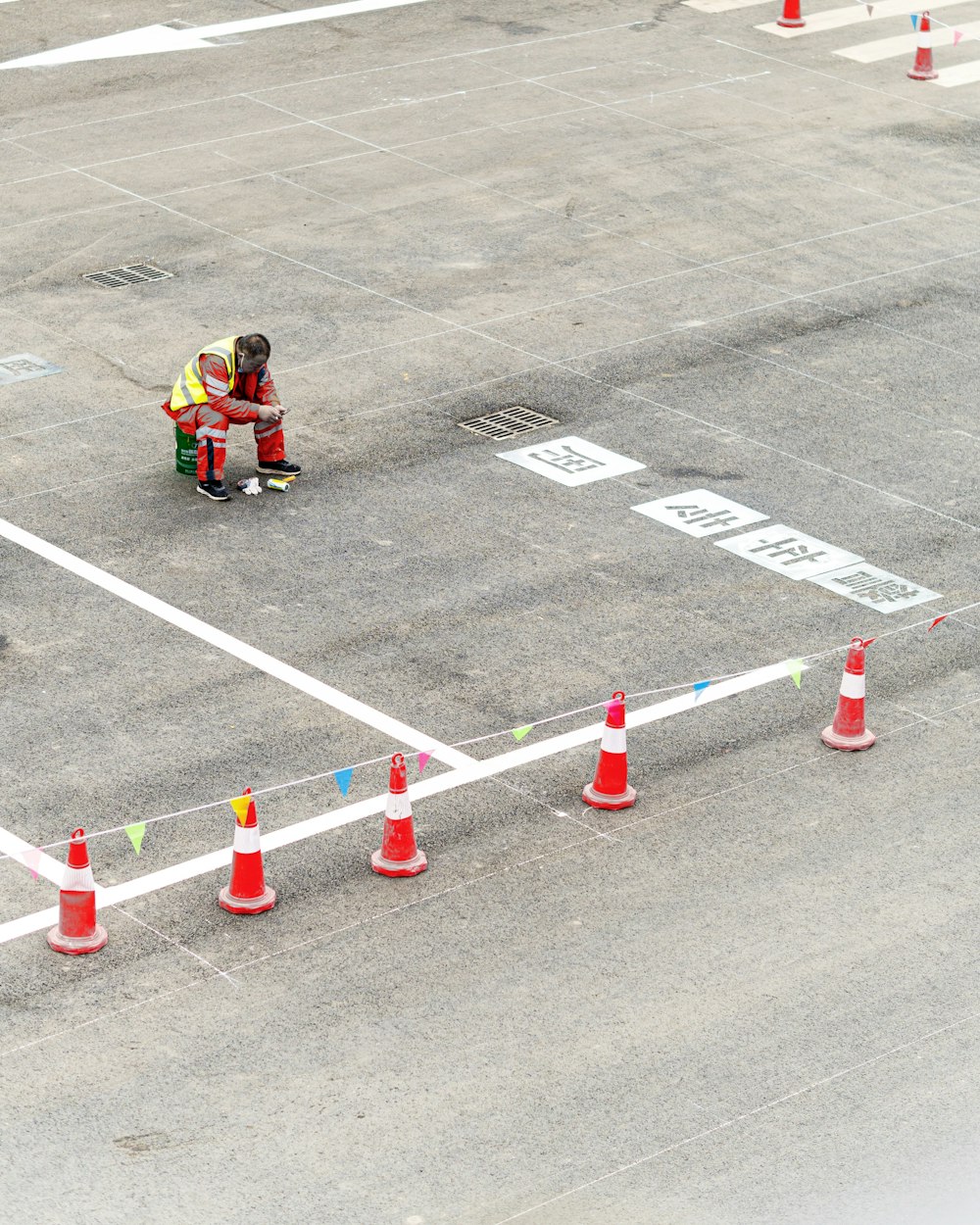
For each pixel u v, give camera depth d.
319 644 13.48
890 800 11.99
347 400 17.28
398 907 10.84
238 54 26.67
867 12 29.61
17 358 17.80
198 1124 9.14
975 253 21.22
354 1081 9.46
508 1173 8.88
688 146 23.80
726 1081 9.52
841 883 11.15
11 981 10.11
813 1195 8.81
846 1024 9.98
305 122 24.09
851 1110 9.37
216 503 15.48
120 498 15.48
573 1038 9.81
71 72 25.73
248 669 13.13
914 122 25.09
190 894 10.89
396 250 20.50
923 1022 10.01
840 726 12.54
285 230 20.89
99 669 13.05
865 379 18.11
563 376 17.89
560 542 15.02
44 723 12.40
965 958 10.52
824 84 26.33
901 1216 8.70
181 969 10.26
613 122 24.50
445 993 10.13
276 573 14.42
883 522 15.52
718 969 10.38
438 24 28.34
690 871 11.23
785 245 21.12
